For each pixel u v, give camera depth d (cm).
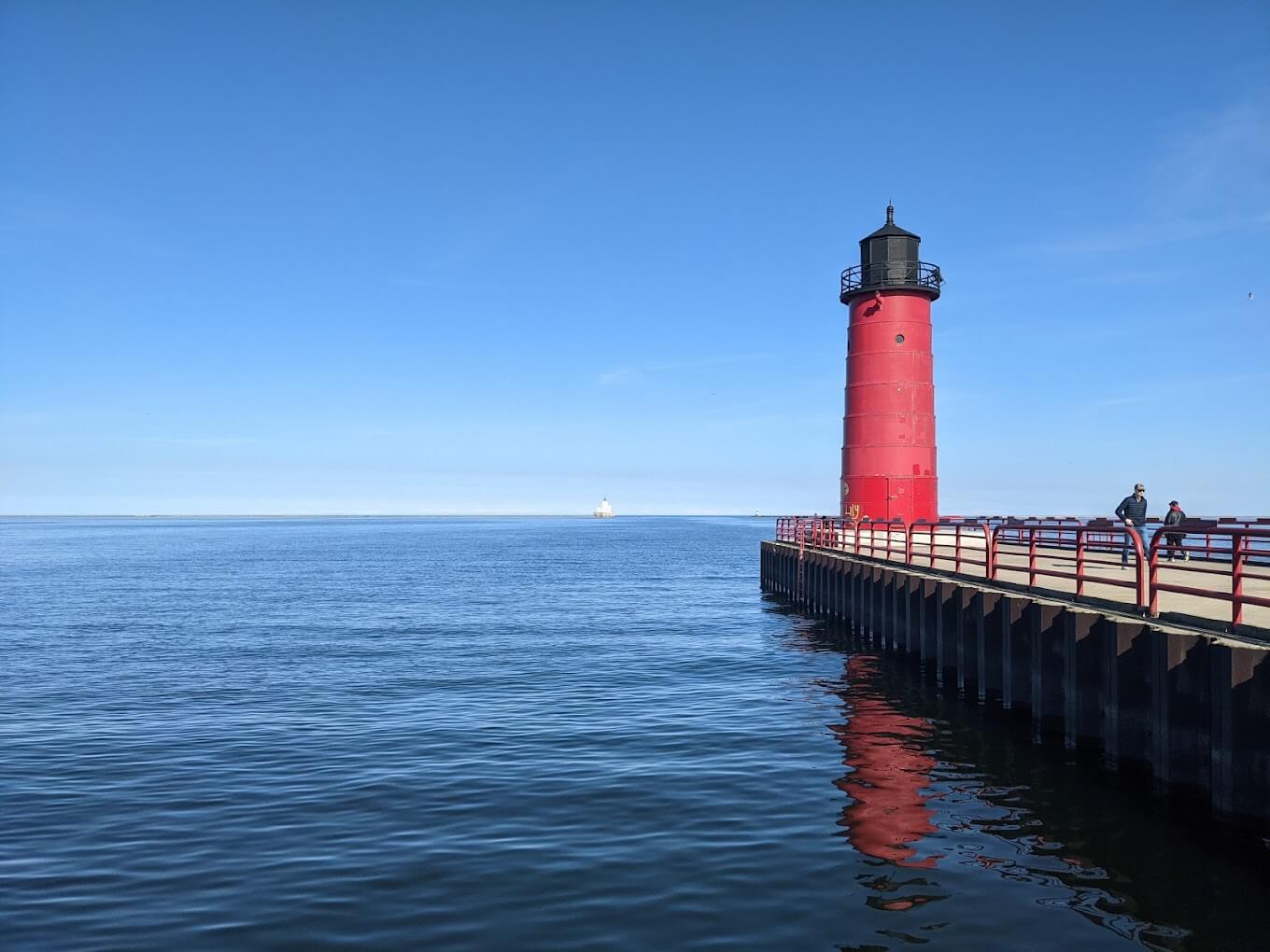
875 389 3341
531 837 1098
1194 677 1099
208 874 988
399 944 817
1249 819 992
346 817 1183
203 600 4478
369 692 2091
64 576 6269
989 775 1355
